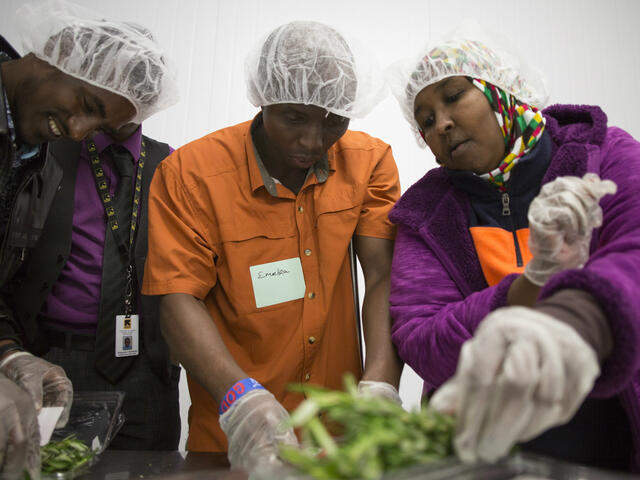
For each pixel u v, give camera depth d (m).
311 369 1.48
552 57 3.13
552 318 0.62
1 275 1.54
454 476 0.57
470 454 0.60
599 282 0.67
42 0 1.42
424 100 1.24
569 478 0.62
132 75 1.41
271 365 1.45
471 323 1.07
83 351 1.79
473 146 1.20
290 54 1.34
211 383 1.27
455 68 1.18
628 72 3.13
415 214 1.33
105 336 1.79
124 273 1.85
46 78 1.37
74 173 1.87
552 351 0.57
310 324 1.46
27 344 1.73
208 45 3.08
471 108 1.18
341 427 1.28
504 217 1.24
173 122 3.02
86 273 1.83
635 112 3.11
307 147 1.39
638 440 0.92
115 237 1.86
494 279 1.20
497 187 1.22
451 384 0.66
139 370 1.82
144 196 1.94
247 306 1.45
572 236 0.93
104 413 1.39
